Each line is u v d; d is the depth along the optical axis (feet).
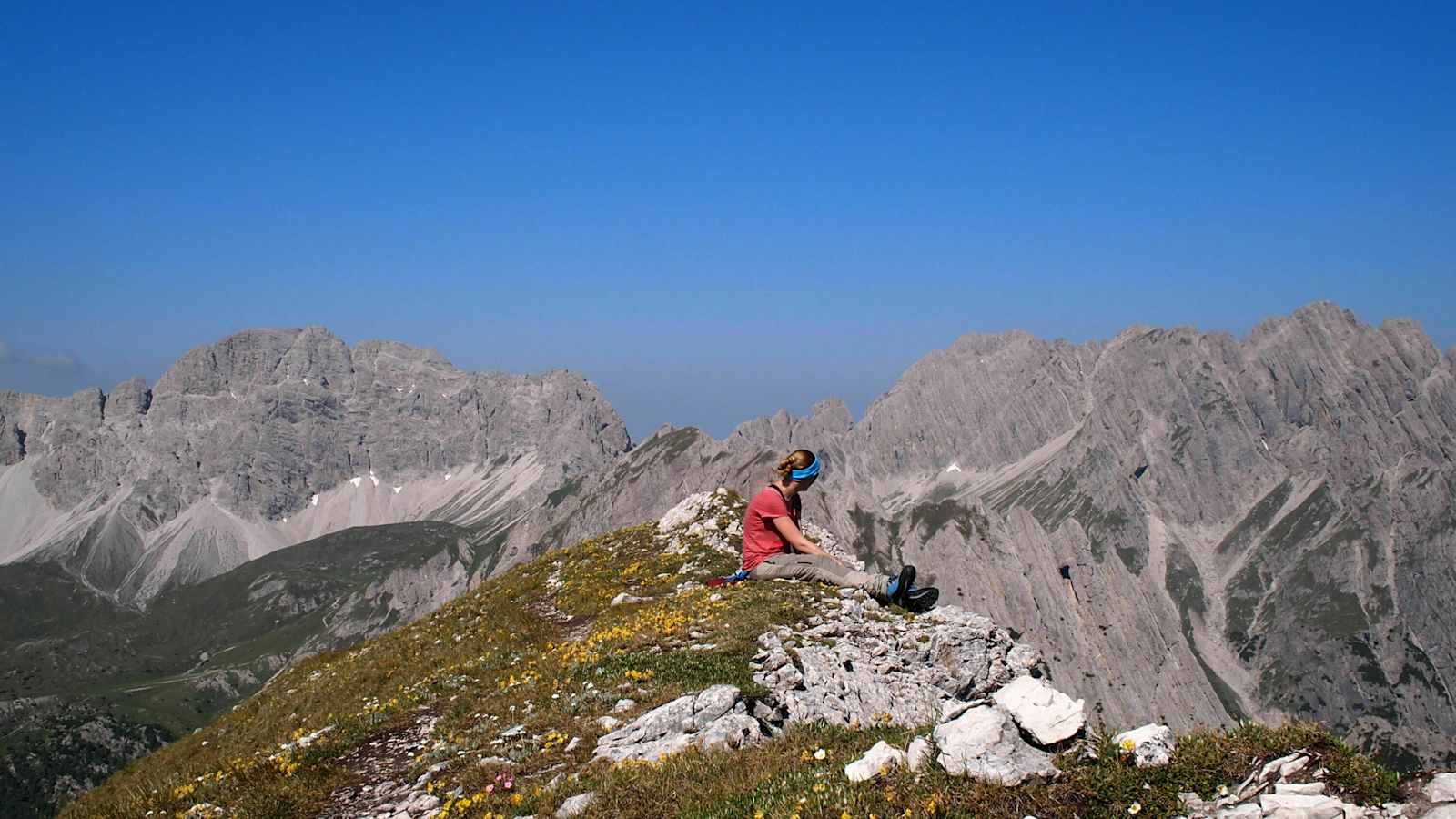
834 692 57.77
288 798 51.96
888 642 70.28
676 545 120.57
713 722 48.16
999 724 33.32
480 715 60.70
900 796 32.42
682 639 66.54
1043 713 33.83
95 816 60.49
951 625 73.92
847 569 61.41
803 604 73.20
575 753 48.75
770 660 60.13
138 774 88.63
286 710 90.48
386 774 54.39
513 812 42.11
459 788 47.50
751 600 74.13
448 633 102.27
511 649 89.92
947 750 33.47
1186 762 31.45
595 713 54.44
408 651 99.66
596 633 78.95
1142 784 30.78
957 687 68.85
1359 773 28.66
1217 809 29.60
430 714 65.41
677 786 39.47
